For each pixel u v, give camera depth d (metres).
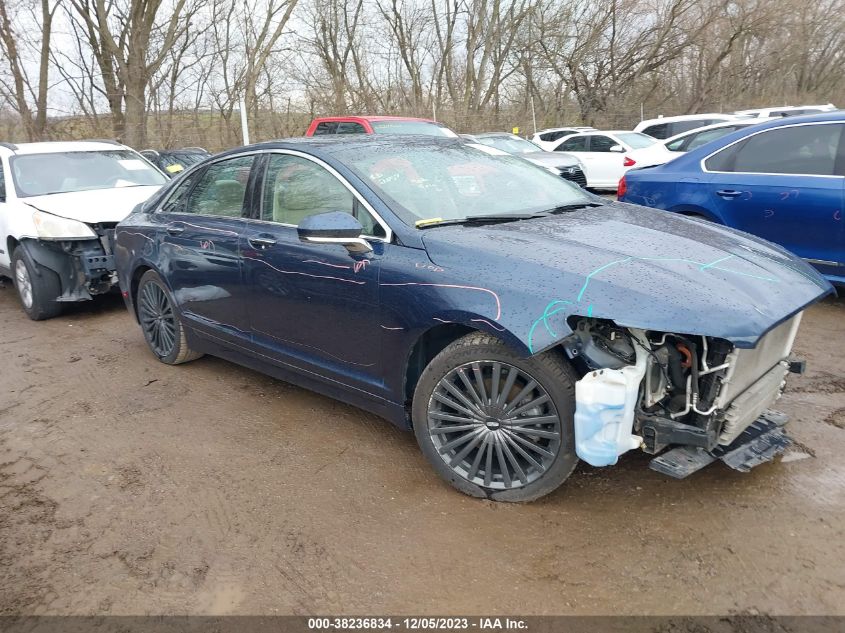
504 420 2.88
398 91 26.75
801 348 4.75
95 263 6.27
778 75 29.80
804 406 3.80
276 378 4.30
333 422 3.95
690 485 3.06
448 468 3.08
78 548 2.83
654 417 2.68
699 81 28.22
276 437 3.78
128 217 5.29
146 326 5.18
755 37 27.42
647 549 2.63
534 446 2.84
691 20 26.78
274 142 4.03
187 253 4.43
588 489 3.07
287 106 22.98
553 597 2.41
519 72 28.86
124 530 2.95
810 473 3.11
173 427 3.97
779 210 5.52
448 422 3.08
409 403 3.27
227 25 21.17
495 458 3.04
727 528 2.74
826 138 5.36
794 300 2.73
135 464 3.54
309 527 2.91
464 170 3.83
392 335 3.16
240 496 3.18
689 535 2.71
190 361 5.09
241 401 4.32
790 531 2.70
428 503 3.04
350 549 2.74
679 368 2.66
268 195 3.94
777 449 3.01
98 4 18.84
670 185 6.28
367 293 3.23
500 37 27.59
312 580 2.57
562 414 2.73
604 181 14.85
